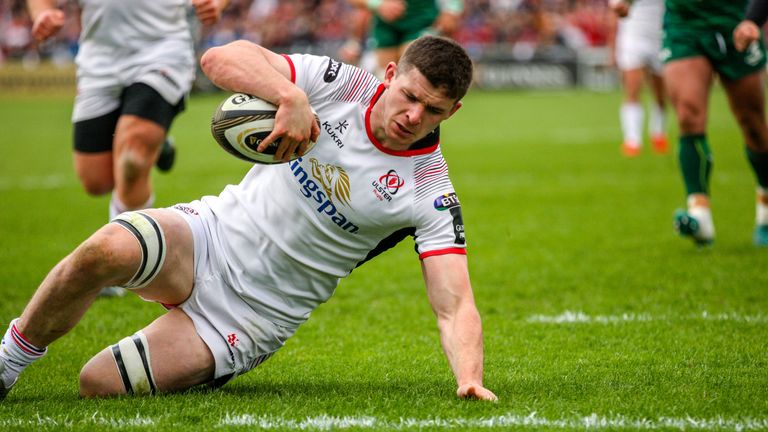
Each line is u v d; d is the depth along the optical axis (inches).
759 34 1088.8
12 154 2539.4
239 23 5526.6
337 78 579.5
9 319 891.4
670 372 664.4
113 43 998.4
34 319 562.3
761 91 1129.4
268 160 553.3
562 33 5561.0
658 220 1430.9
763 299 933.8
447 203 581.0
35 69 5118.1
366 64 2452.0
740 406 565.0
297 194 588.7
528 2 5698.8
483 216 1496.1
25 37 5442.9
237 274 599.2
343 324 875.4
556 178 1939.0
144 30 999.6
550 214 1504.7
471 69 538.9
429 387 624.4
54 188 1877.5
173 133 3196.4
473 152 2470.5
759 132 1148.5
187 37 1035.3
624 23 2273.6
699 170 1140.5
